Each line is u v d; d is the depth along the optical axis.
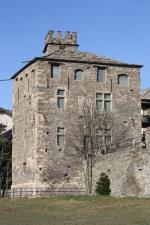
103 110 62.69
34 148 60.12
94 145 60.75
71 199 47.16
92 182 57.69
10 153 76.62
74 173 59.94
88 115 61.81
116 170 51.47
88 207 41.75
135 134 63.34
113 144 61.91
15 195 63.41
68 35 69.06
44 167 59.38
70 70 62.19
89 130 61.31
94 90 62.75
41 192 58.69
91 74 62.91
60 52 63.09
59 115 60.91
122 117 63.25
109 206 41.44
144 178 47.59
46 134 60.06
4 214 40.06
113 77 63.78
